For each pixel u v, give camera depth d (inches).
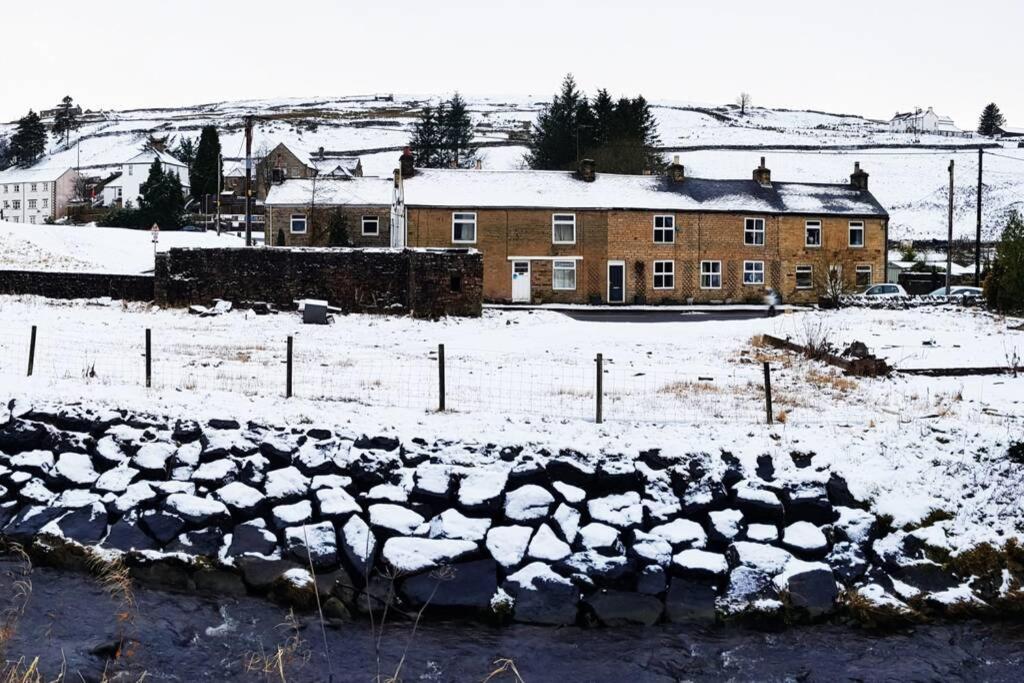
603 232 2143.2
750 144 5733.3
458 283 1550.2
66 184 4392.2
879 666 499.5
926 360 1095.0
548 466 631.8
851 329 1391.5
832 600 552.1
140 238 2797.7
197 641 507.5
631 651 514.3
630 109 3577.8
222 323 1411.2
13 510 637.3
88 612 531.2
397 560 564.7
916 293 2292.1
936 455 650.8
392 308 1563.7
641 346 1254.9
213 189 3981.3
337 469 639.8
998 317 1524.4
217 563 576.7
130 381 840.3
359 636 523.8
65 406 716.7
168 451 662.5
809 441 668.1
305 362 1053.2
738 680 485.1
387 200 2442.2
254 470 638.5
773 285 2244.1
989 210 3988.7
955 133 6530.5
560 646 518.9
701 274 2201.0
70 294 1636.3
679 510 609.0
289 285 1582.2
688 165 4889.3
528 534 587.5
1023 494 616.4
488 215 2126.0
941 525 596.7
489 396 850.8
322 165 4165.8
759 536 588.4
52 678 453.4
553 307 2015.3
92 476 652.7
